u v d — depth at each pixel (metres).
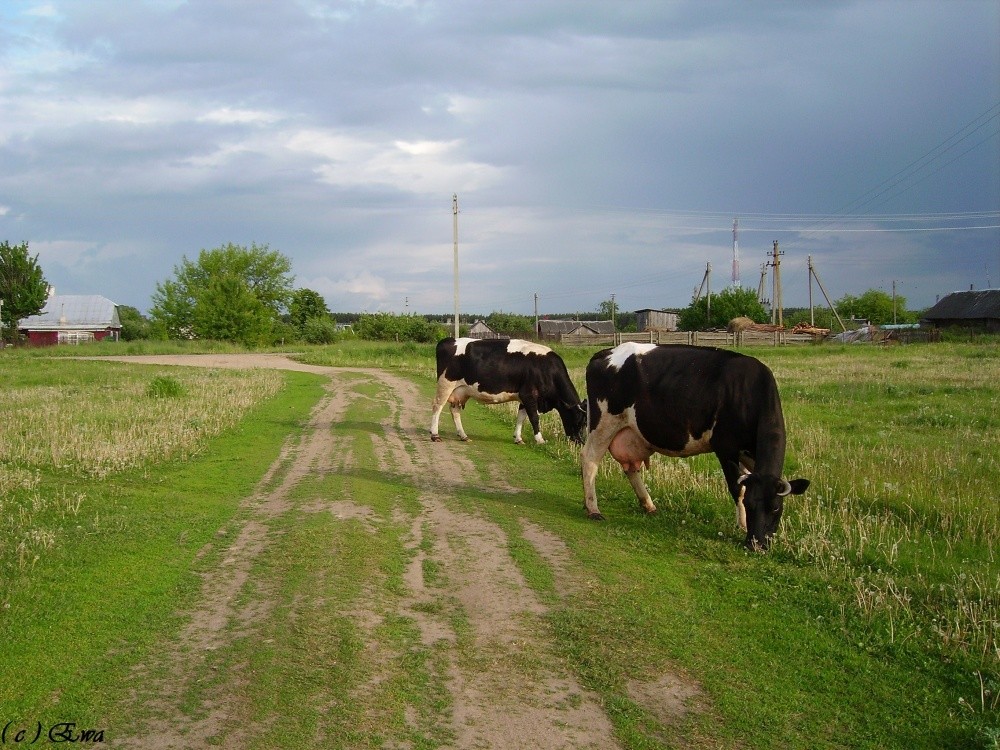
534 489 11.75
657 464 12.88
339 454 14.52
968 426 16.05
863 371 29.59
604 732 5.01
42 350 56.19
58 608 6.65
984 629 6.33
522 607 7.03
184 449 14.17
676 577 7.81
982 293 71.31
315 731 4.91
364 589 7.33
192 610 6.85
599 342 62.34
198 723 4.98
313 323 75.25
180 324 82.12
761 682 5.66
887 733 5.02
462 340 16.12
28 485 10.67
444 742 4.84
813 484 11.35
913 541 8.82
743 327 65.50
